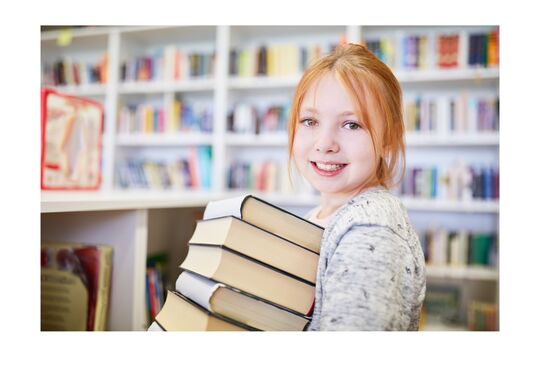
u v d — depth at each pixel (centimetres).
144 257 88
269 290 56
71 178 117
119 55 264
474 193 223
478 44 218
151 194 121
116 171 267
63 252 86
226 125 246
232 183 249
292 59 238
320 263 57
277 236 58
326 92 63
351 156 63
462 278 245
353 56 65
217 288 53
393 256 53
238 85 243
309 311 58
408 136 225
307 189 239
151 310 105
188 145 286
